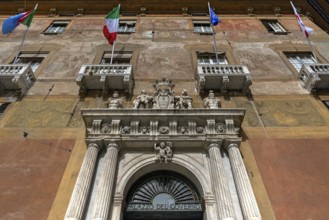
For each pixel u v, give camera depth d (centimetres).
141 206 827
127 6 1936
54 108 1099
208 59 1454
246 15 1911
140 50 1483
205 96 1155
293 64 1415
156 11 1938
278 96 1167
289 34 1662
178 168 884
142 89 1191
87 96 1155
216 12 1936
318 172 869
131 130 934
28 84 1206
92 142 895
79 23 1798
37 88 1202
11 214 755
